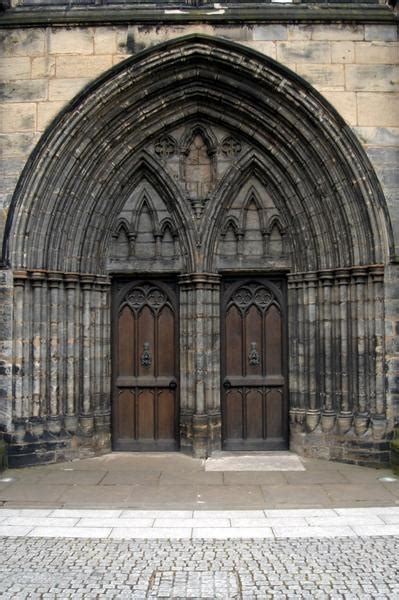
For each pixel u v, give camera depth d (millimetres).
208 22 10969
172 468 10695
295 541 7133
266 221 11938
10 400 10719
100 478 10047
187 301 11828
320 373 11484
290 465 10852
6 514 8195
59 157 10961
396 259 10609
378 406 10703
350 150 10797
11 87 11000
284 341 12016
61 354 11297
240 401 12016
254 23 10984
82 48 10992
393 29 11016
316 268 11562
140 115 11391
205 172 11938
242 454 11703
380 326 10727
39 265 10969
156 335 12039
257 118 11375
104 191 11664
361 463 10781
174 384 11953
